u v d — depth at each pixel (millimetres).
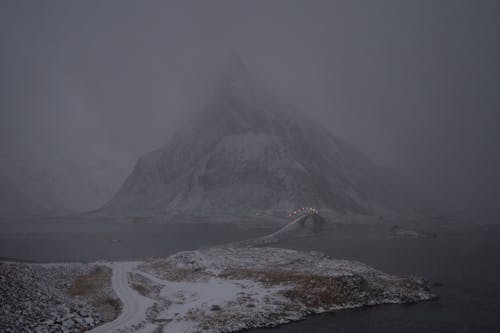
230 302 59938
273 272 78938
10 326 43844
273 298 62219
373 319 56375
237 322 52750
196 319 52969
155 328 48906
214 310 56469
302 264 90562
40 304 52281
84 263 98375
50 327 45625
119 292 66625
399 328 52656
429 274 89125
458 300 66375
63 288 66125
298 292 65000
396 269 95688
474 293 71188
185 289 70125
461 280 82500
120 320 50719
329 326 53594
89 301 59281
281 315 56594
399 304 63906
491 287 75875
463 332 51031
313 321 55719
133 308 56469
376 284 71250
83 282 73562
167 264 94562
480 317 57156
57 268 81188
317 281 69000
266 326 53188
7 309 47938
